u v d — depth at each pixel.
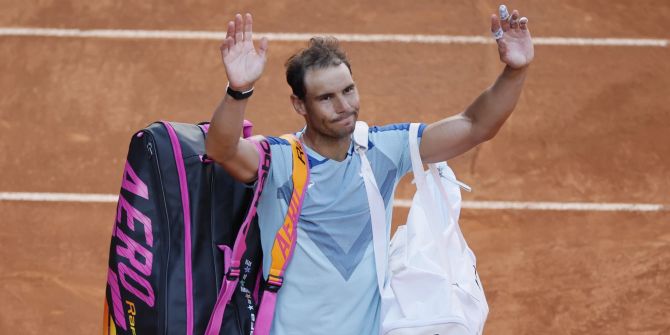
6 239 28.25
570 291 25.98
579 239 27.83
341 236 14.62
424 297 14.98
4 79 34.09
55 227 28.66
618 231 28.17
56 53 35.22
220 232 15.06
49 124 32.41
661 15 36.56
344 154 14.72
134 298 14.75
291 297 14.71
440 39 35.72
